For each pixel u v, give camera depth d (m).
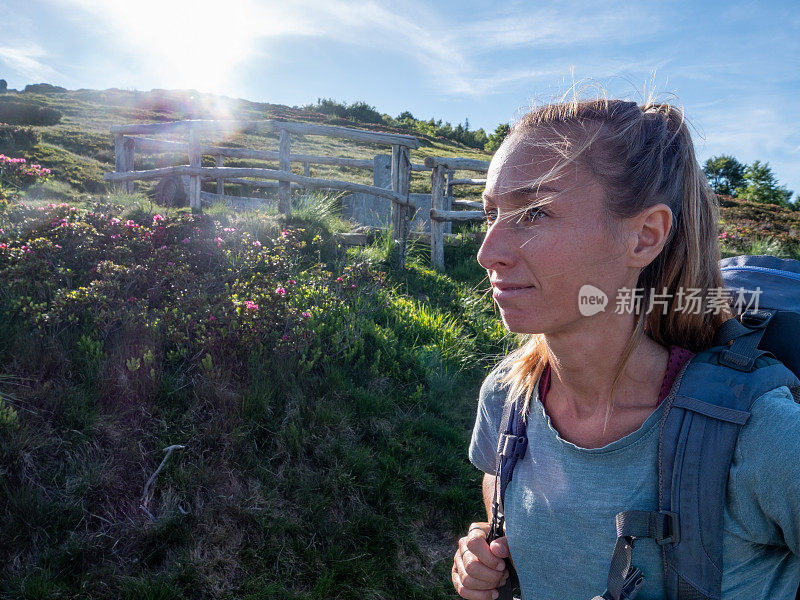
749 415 0.63
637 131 0.69
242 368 3.64
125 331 3.61
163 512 2.78
